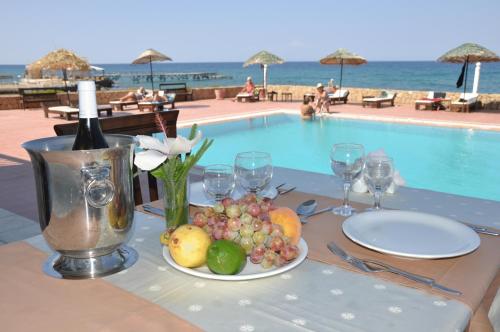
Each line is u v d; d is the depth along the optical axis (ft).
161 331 2.53
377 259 3.55
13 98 47.06
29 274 3.31
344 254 3.56
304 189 5.84
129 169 3.31
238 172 4.66
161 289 3.04
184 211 3.91
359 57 50.39
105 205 3.14
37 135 29.27
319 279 3.17
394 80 151.53
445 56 43.83
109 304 2.85
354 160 4.81
